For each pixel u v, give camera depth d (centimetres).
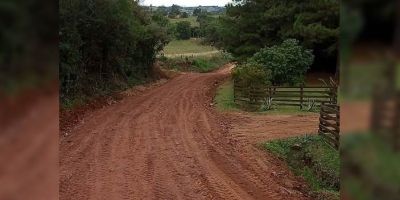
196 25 8156
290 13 2841
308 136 1230
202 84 3133
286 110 1786
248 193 811
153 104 2061
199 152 1117
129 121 1574
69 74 1764
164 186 843
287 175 939
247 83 1917
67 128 1417
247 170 964
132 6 2805
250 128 1426
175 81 3444
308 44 2725
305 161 1039
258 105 1870
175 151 1127
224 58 5862
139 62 3178
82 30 2067
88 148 1152
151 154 1094
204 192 811
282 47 2330
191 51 6322
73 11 1694
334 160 959
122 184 848
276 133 1329
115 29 2261
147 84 3072
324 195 789
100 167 969
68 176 891
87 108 1816
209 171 952
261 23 3039
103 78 2409
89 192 795
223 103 2011
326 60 2825
